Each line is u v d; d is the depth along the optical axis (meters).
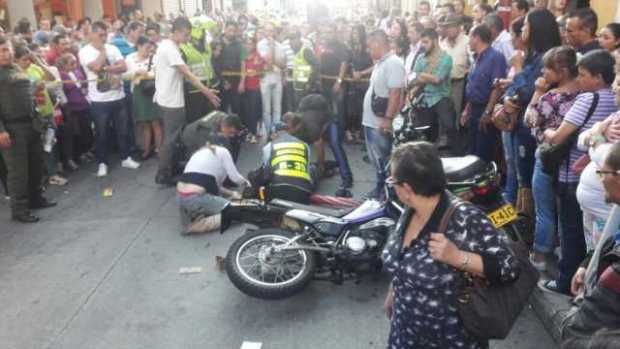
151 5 24.31
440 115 6.42
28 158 5.99
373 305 4.11
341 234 4.08
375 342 3.67
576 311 1.92
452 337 2.22
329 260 4.08
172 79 6.66
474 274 2.13
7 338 3.82
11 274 4.74
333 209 4.45
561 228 3.71
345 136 8.91
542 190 3.99
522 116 4.35
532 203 4.49
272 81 8.73
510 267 2.13
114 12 21.80
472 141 6.04
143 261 4.91
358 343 3.66
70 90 7.39
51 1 17.59
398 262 2.26
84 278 4.64
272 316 4.00
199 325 3.91
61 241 5.38
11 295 4.39
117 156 8.27
